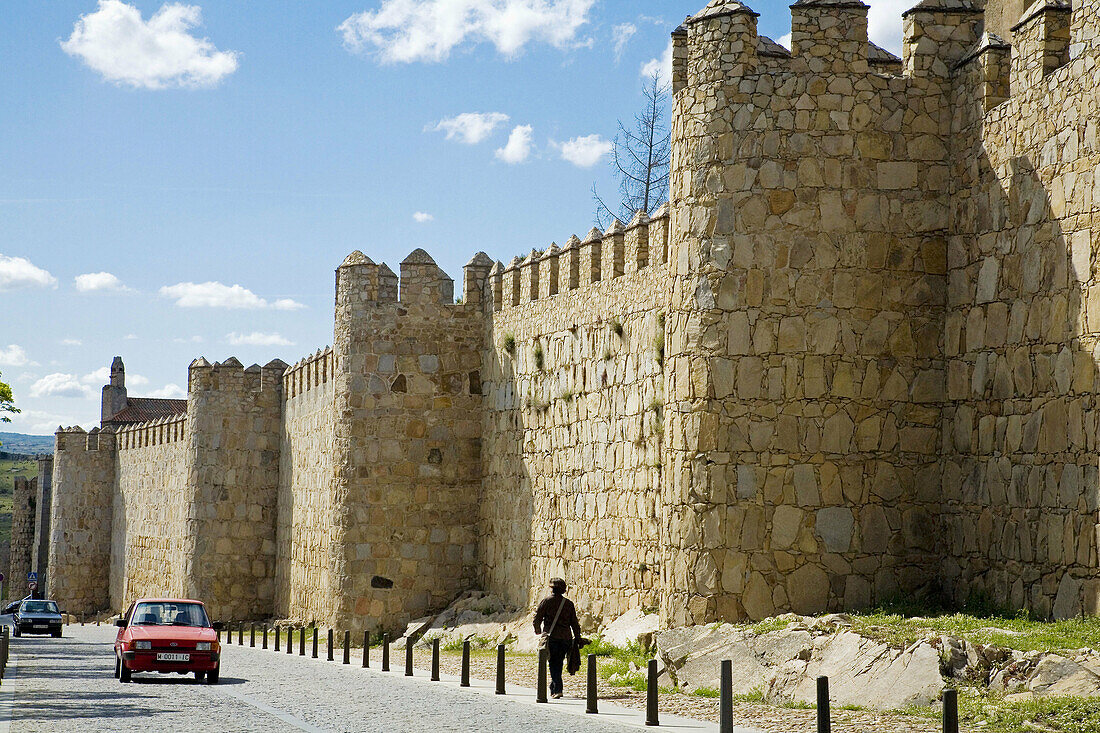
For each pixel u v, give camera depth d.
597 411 30.94
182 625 25.86
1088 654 15.98
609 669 23.59
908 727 15.03
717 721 16.80
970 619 18.89
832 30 22.44
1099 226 18.58
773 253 22.25
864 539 21.92
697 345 22.47
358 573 37.38
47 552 89.31
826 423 22.03
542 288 34.19
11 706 19.70
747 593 21.94
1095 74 18.73
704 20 22.78
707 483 22.22
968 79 21.83
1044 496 19.48
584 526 31.39
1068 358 19.08
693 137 22.80
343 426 37.94
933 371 22.12
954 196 22.06
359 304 38.00
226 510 51.44
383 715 18.33
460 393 38.09
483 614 35.12
